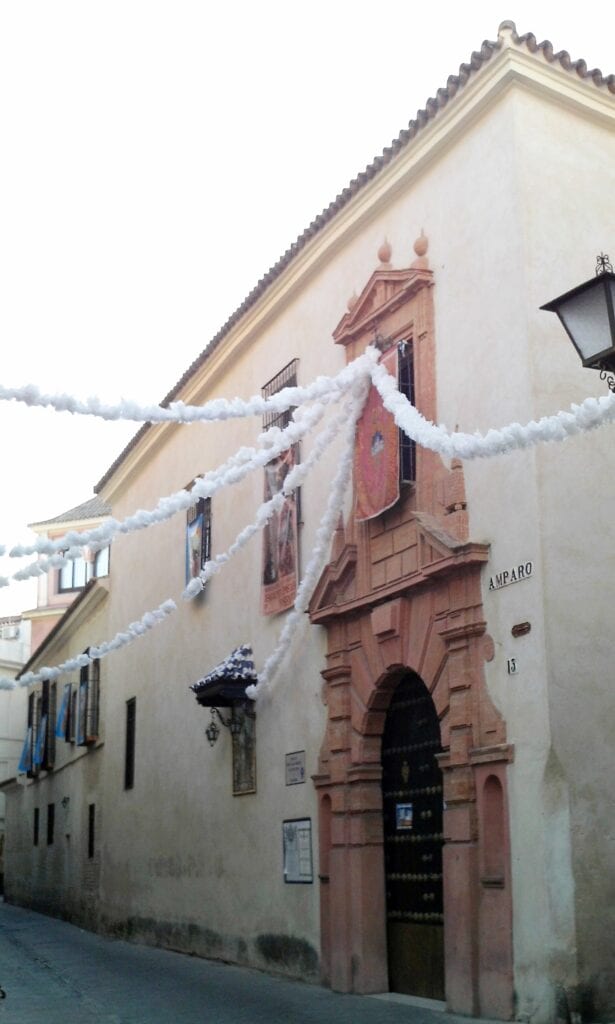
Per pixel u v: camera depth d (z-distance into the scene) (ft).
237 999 42.24
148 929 66.69
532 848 33.14
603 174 38.32
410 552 40.47
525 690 34.06
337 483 44.50
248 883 52.90
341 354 47.29
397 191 43.65
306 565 49.01
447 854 36.78
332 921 44.06
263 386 55.31
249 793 53.47
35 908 108.58
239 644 56.44
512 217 36.91
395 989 41.57
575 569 34.37
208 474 41.52
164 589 69.21
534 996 32.45
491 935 34.40
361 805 43.01
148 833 68.18
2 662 137.08
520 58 37.22
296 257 50.65
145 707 71.05
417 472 40.37
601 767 33.27
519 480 35.24
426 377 40.22
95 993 45.73
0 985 49.42
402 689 42.65
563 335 35.99
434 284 40.81
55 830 101.19
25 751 116.16
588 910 31.91
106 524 38.65
